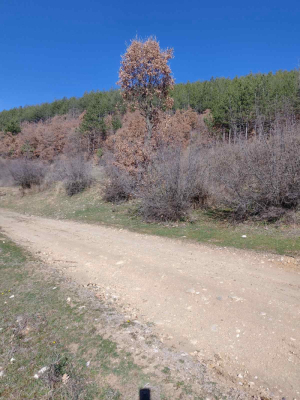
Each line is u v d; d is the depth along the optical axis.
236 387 2.98
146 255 7.27
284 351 3.42
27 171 23.66
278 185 8.60
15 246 9.10
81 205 16.39
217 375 3.16
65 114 72.94
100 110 49.38
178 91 53.75
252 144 10.16
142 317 4.43
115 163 14.53
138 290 5.34
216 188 11.27
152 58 13.88
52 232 11.00
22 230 11.75
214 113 29.97
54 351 3.79
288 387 2.93
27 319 4.61
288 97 23.47
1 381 3.40
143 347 3.69
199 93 50.12
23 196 22.69
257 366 3.24
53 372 3.36
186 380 3.10
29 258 7.80
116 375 3.26
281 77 39.09
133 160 13.17
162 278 5.75
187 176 10.70
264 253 6.71
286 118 12.26
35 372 3.48
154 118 14.53
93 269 6.65
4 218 15.37
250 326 3.95
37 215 16.20
